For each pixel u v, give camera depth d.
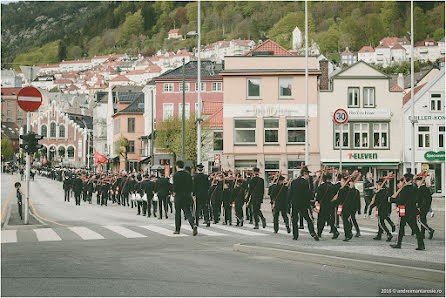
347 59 198.12
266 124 46.53
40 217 25.80
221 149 54.69
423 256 12.20
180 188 17.31
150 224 21.62
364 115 46.34
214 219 22.09
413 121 39.22
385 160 46.22
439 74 46.75
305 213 16.08
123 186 36.09
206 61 69.75
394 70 170.38
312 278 9.91
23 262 11.57
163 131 51.62
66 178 42.50
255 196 19.69
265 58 46.91
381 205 16.11
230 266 11.12
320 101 46.50
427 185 16.62
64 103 193.12
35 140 20.69
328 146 46.25
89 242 15.45
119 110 86.06
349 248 13.82
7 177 91.31
